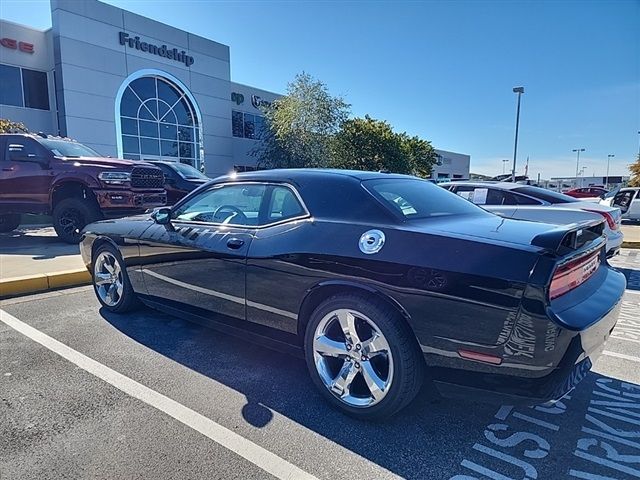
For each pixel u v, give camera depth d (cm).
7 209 811
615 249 623
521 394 213
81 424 245
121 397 276
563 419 259
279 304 287
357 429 246
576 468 214
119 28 2062
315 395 283
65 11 1859
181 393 282
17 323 409
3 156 812
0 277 518
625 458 222
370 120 3391
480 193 716
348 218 272
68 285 540
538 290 204
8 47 1841
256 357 340
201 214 357
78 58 1914
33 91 1930
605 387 300
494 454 225
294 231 285
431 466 215
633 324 438
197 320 354
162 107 2298
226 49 2628
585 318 218
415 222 262
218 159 2631
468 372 223
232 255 311
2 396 274
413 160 3897
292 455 221
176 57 2338
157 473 205
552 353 206
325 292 269
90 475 202
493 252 219
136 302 433
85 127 1953
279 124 2692
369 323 247
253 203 322
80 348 352
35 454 217
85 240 462
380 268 240
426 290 226
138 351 348
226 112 2664
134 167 801
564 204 646
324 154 2702
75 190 789
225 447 226
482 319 213
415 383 240
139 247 397
